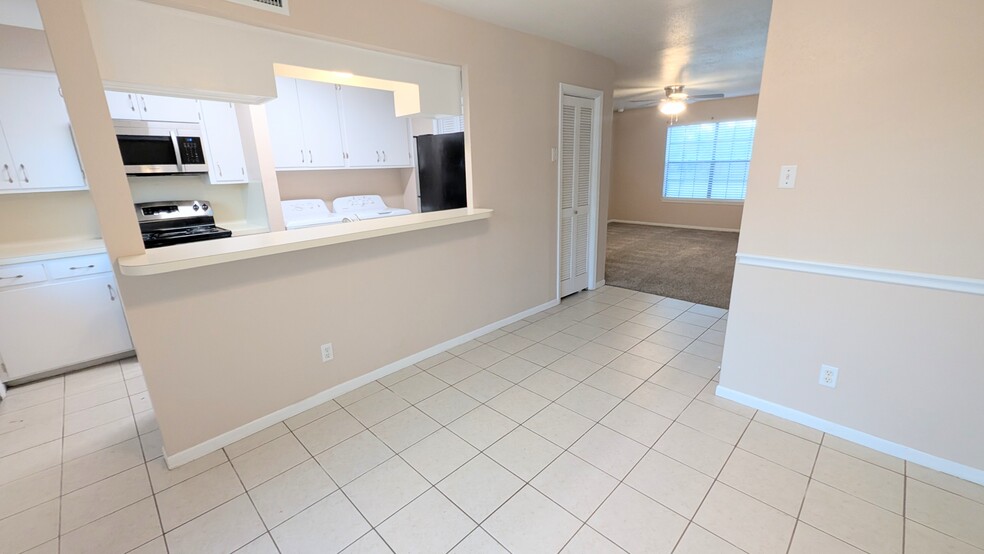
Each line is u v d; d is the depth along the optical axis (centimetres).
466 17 277
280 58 208
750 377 236
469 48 283
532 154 352
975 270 166
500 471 192
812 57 186
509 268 356
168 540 160
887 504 169
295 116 385
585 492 179
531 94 338
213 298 199
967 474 180
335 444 213
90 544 159
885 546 151
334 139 416
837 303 200
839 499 172
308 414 239
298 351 235
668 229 840
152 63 174
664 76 509
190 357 196
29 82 267
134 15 168
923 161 170
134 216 174
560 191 390
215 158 346
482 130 305
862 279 191
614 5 262
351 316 256
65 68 152
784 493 176
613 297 438
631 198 920
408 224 251
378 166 458
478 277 331
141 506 176
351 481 188
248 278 209
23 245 290
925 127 167
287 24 200
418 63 267
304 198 440
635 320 374
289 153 386
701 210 828
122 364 307
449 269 307
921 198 172
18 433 227
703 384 264
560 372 283
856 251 191
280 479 190
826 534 156
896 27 166
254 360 218
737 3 261
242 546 157
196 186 363
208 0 177
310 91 393
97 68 159
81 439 222
